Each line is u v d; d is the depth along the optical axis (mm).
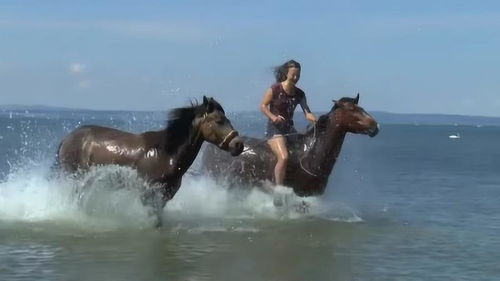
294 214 11836
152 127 14727
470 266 8328
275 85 11930
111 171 10367
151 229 10109
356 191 17016
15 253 8430
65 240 9211
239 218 11320
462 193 16953
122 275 7496
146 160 10281
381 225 11320
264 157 12016
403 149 49031
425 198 15695
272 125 11922
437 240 10000
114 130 10812
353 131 11477
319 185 11703
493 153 43594
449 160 33844
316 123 11688
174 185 10367
